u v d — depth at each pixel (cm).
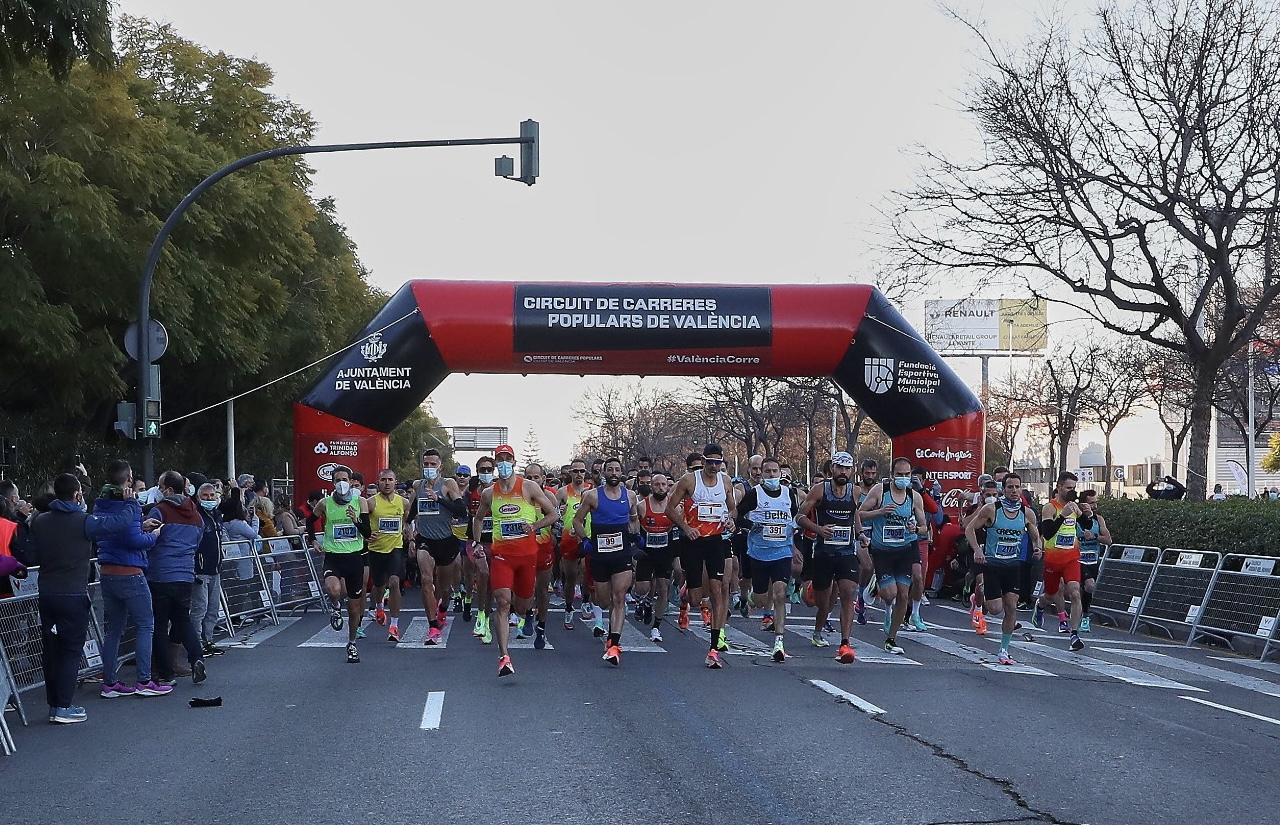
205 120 3259
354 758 821
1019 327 5922
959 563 2188
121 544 1102
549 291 2339
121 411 1709
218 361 3042
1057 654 1451
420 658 1362
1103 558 1911
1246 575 1541
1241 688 1205
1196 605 1641
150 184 2464
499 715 982
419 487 1582
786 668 1274
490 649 1448
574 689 1122
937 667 1295
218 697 1077
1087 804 695
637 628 1695
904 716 978
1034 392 5722
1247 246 2239
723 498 1293
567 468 1961
